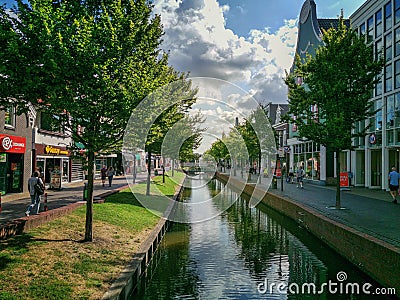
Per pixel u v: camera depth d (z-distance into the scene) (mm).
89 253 8523
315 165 33781
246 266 10367
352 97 15352
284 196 20828
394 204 16781
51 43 7086
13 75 6855
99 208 13906
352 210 14805
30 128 20609
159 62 16062
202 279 9219
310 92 16422
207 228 16250
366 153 25609
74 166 30797
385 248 7844
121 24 8953
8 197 17672
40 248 8211
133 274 7688
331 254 11430
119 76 8727
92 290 6492
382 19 23203
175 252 11859
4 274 6539
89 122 8797
